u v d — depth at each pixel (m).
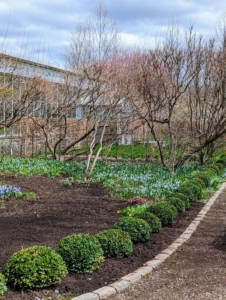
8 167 12.68
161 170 13.77
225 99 14.48
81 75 15.73
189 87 14.43
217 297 4.07
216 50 14.62
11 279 3.97
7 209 7.84
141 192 9.91
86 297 3.90
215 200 9.74
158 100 13.46
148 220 6.52
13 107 13.93
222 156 19.98
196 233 6.68
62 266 4.17
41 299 3.78
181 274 4.76
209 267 5.01
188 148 15.98
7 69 13.23
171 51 13.02
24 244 5.55
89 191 10.45
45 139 18.75
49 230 6.41
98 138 19.98
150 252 5.53
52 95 16.84
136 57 14.27
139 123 17.89
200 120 15.50
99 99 15.85
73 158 18.36
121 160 19.11
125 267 4.87
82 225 6.83
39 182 11.20
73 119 19.12
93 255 4.61
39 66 17.16
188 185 9.70
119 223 5.97
